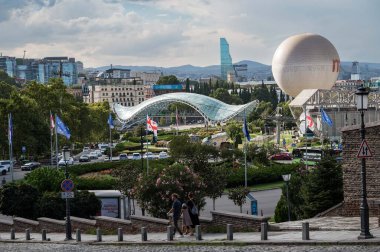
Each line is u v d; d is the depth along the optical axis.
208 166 79.44
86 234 57.16
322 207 56.34
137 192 64.88
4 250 46.25
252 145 135.75
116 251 40.78
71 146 193.38
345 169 46.53
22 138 160.00
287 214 66.38
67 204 52.84
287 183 63.38
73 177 98.12
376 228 39.81
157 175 65.25
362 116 37.00
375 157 45.56
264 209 84.31
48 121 180.12
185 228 45.16
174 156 120.69
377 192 45.81
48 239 53.88
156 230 50.75
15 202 72.88
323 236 37.94
